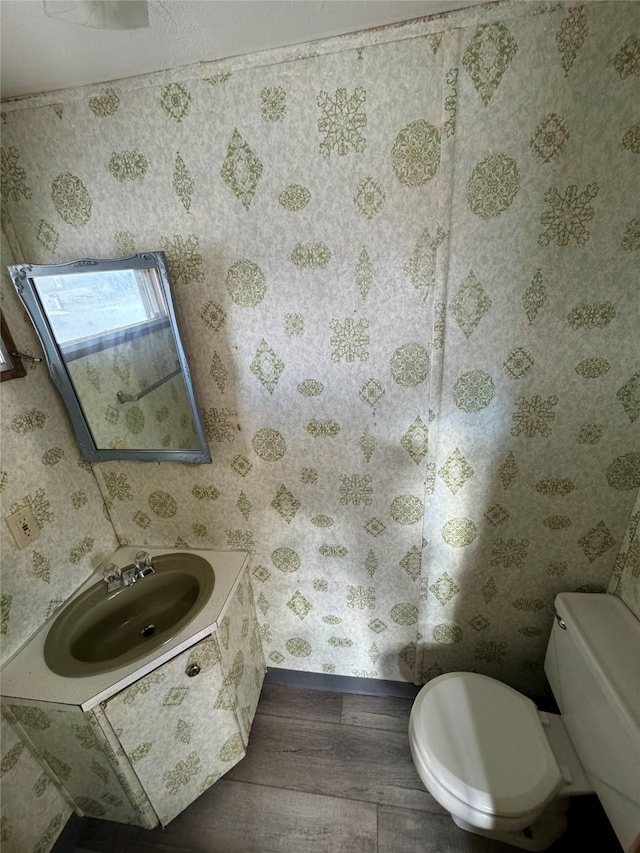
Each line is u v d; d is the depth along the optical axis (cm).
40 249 104
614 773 87
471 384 102
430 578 127
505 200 85
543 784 94
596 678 93
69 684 93
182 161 92
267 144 88
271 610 145
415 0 69
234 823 117
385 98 82
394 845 110
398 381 105
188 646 102
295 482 122
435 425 107
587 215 83
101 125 90
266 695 154
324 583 136
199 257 100
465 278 92
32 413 109
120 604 122
